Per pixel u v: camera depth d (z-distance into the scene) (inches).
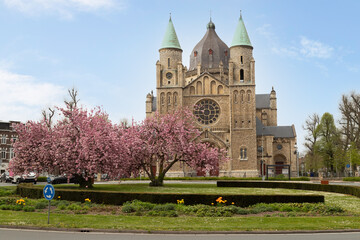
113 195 1116.5
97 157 1657.2
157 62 3437.5
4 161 3641.7
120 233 714.2
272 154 3538.4
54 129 1775.3
